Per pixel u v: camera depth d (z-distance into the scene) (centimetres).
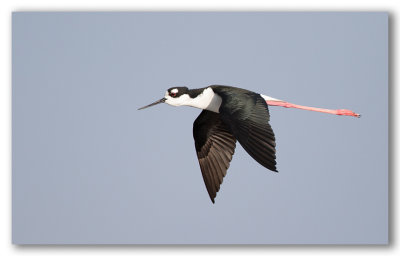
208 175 1221
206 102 1193
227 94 1065
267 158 930
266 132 960
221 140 1223
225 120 991
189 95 1202
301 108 1267
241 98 1034
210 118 1227
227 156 1213
